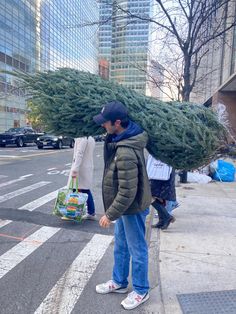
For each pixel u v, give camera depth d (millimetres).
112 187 3008
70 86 3133
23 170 13062
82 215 5949
